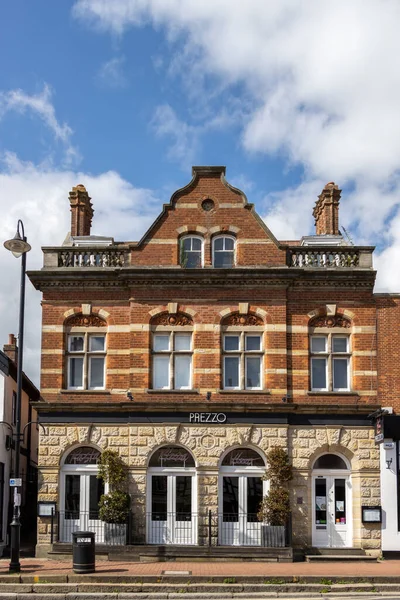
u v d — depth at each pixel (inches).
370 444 994.7
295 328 1023.0
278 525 942.4
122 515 947.3
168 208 1050.1
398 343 1022.4
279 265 1031.0
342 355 1024.2
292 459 988.6
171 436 987.9
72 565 849.5
